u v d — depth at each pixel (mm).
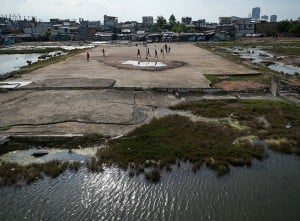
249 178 15492
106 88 32750
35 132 20578
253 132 20969
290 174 15914
